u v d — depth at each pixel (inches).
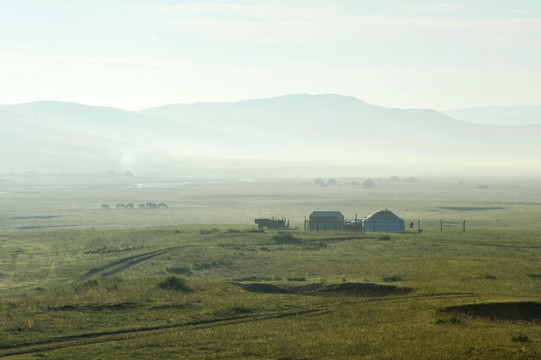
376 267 2230.6
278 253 2682.1
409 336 1206.3
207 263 2443.4
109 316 1423.5
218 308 1504.7
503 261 2330.2
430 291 1652.3
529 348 1081.4
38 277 2176.4
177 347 1167.6
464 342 1136.2
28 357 1091.9
